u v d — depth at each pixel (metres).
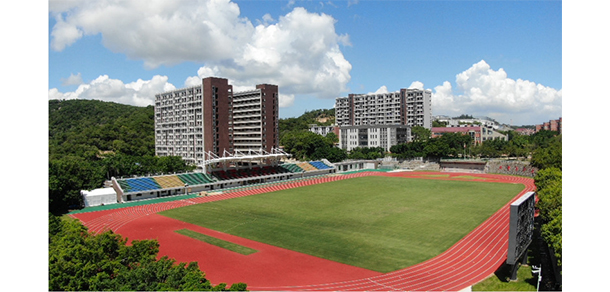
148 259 42.59
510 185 120.19
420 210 83.88
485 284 45.47
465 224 71.56
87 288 36.88
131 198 101.75
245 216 81.06
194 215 82.88
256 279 47.56
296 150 199.75
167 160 129.88
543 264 51.53
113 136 172.12
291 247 59.78
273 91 162.00
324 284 45.91
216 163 136.25
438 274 48.69
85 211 88.44
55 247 43.34
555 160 104.25
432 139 185.38
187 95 155.88
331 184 128.00
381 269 50.41
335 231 68.19
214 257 55.66
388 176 149.38
